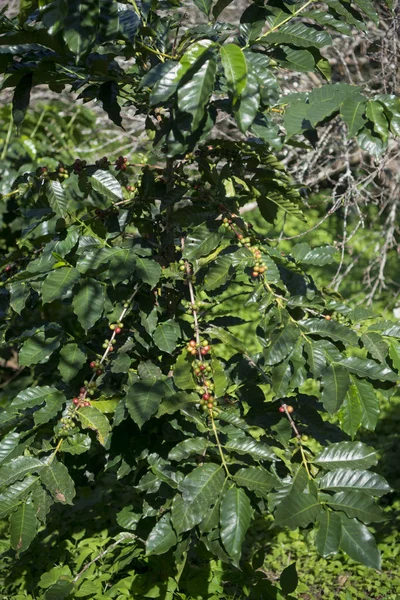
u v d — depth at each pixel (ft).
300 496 7.39
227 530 7.40
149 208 9.48
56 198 8.61
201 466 7.66
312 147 8.53
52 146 18.20
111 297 8.53
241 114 7.02
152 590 9.82
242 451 7.80
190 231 9.16
